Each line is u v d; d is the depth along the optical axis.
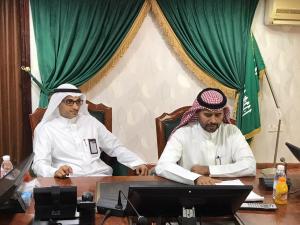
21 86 3.40
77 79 3.40
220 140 2.43
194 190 1.40
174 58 3.61
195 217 1.44
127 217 1.57
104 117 2.92
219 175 2.14
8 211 1.59
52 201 1.46
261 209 1.67
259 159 3.82
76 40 3.37
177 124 2.65
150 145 3.71
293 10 3.48
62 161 2.67
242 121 3.56
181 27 3.47
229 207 1.49
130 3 3.40
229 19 3.49
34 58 3.43
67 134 2.69
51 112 2.67
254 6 3.54
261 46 3.67
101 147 2.85
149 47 3.58
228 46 3.51
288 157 3.85
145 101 3.65
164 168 2.10
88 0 3.35
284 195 1.75
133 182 2.00
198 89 3.66
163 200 1.43
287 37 3.68
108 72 3.51
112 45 3.42
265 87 3.73
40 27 3.32
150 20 3.54
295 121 3.82
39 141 2.62
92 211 1.48
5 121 3.40
